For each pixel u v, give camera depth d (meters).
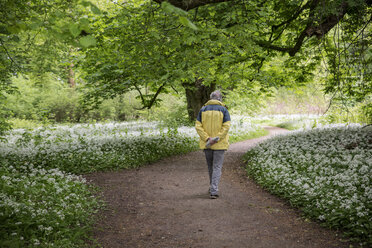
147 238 4.21
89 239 4.08
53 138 11.78
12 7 4.40
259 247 3.87
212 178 6.12
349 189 4.95
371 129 10.27
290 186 5.86
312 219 4.68
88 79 11.15
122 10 8.54
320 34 8.00
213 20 8.45
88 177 7.59
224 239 4.14
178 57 7.80
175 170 8.85
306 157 7.59
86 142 10.75
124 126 21.41
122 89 11.13
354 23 7.84
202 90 18.78
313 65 10.62
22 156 8.42
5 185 5.36
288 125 25.81
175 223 4.77
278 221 4.77
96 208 5.36
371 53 5.24
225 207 5.52
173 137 13.18
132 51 8.43
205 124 6.08
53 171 7.32
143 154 10.23
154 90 11.59
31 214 4.27
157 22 7.05
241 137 17.44
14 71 8.92
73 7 5.37
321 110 26.28
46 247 3.59
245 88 15.12
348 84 8.94
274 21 9.55
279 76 12.64
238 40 7.08
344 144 8.48
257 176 7.50
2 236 3.67
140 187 6.92
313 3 7.63
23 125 23.16
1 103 10.42
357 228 3.92
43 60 9.84
